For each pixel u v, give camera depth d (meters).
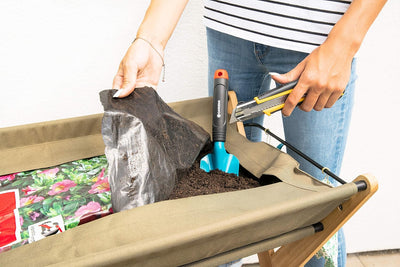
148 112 0.70
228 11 0.80
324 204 0.57
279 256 0.79
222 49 0.92
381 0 0.60
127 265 0.48
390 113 1.28
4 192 0.73
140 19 1.17
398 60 1.21
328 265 0.75
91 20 1.12
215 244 0.54
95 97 1.23
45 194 0.72
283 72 0.85
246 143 0.82
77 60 1.16
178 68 1.25
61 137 0.84
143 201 0.61
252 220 0.51
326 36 0.70
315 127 0.83
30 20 1.08
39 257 0.49
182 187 0.71
